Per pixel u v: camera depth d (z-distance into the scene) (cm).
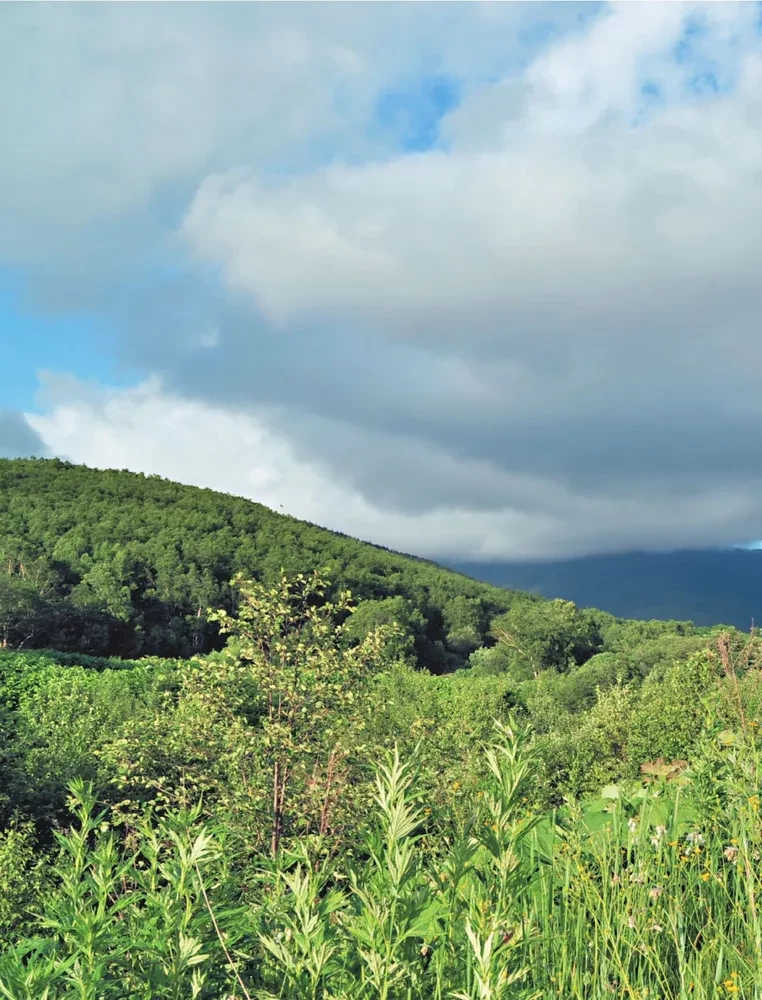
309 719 980
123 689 2416
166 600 10812
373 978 144
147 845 200
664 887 253
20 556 10606
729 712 493
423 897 151
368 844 172
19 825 1412
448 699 2722
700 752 358
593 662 6059
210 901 187
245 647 1027
